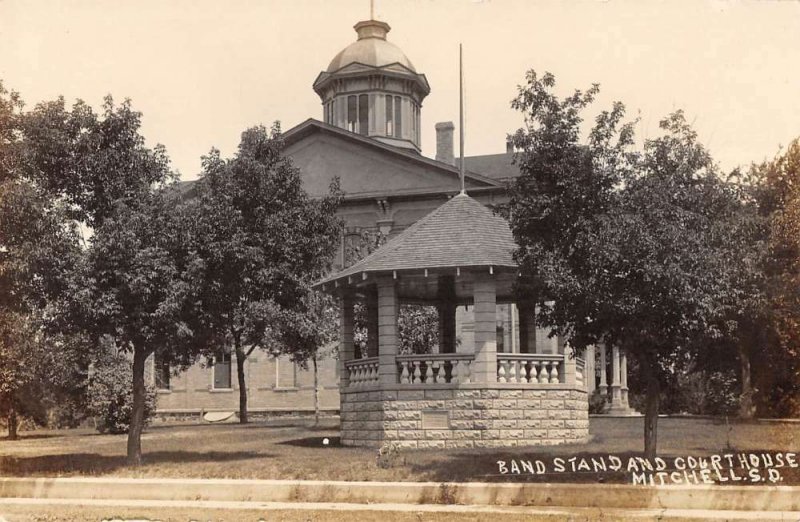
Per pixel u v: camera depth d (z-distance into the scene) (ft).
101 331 70.64
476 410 77.05
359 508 52.85
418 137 207.21
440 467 62.80
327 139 175.63
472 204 85.25
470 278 83.30
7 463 72.64
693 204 56.80
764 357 80.84
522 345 91.86
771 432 79.51
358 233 171.42
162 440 97.14
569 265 57.00
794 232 70.23
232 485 58.44
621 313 55.06
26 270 66.44
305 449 80.33
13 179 69.21
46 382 120.78
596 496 53.06
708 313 55.06
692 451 68.49
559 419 78.69
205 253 72.54
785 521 47.21
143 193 71.56
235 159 77.05
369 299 91.61
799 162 73.56
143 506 56.34
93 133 71.72
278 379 173.78
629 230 53.57
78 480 61.72
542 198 57.62
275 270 77.05
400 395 78.79
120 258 67.31
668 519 48.44
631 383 168.96
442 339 97.19
